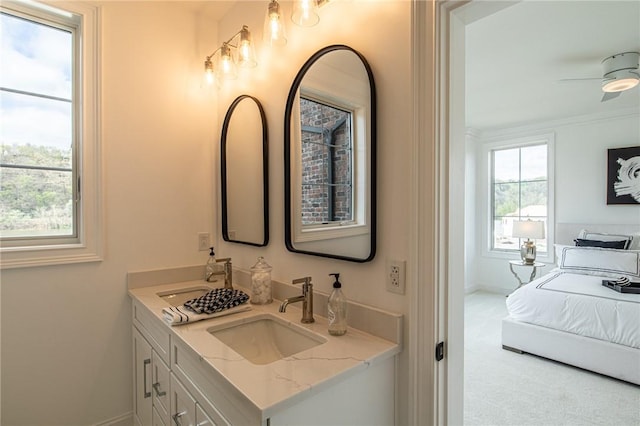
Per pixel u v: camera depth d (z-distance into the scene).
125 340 1.91
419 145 1.05
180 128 2.11
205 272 2.18
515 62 2.76
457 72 1.07
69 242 1.80
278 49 1.70
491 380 2.54
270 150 1.76
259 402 0.79
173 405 1.31
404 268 1.12
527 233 4.34
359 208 1.25
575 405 2.22
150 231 2.00
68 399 1.75
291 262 1.62
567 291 2.86
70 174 1.80
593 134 4.20
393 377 1.12
